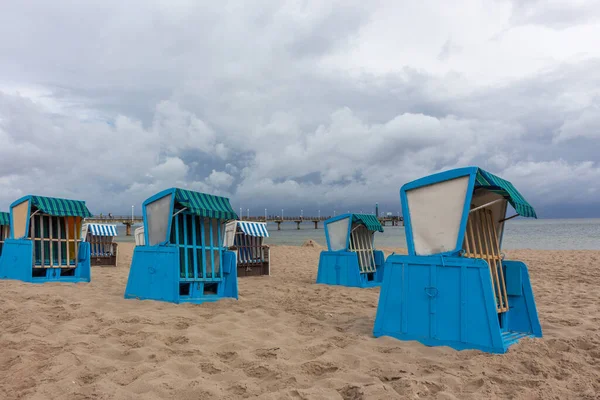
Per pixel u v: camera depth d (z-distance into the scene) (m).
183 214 7.57
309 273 13.65
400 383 3.65
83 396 3.29
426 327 5.07
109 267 14.64
